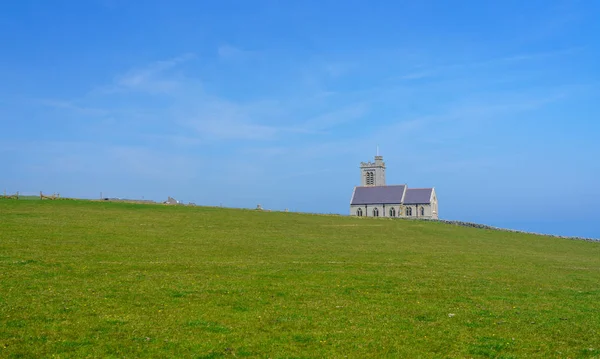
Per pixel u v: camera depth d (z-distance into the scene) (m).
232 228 80.00
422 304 33.91
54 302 29.67
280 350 23.89
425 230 102.44
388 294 36.66
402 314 31.06
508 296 37.91
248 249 58.91
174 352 23.08
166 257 49.25
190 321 27.50
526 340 26.62
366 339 25.88
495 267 55.69
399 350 24.56
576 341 26.69
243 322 27.83
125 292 33.06
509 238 101.94
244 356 23.03
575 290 42.22
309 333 26.41
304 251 60.06
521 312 32.59
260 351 23.66
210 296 33.28
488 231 112.94
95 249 50.72
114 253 49.31
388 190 199.12
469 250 74.44
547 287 43.16
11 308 27.83
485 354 24.50
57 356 21.94
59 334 24.52
